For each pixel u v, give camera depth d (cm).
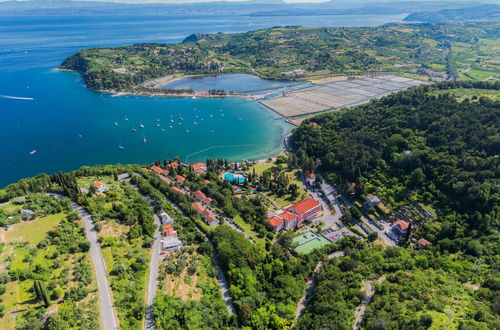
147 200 19188
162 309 11869
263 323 12294
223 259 14812
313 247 17512
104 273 13100
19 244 13688
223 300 13250
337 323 11512
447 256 15900
